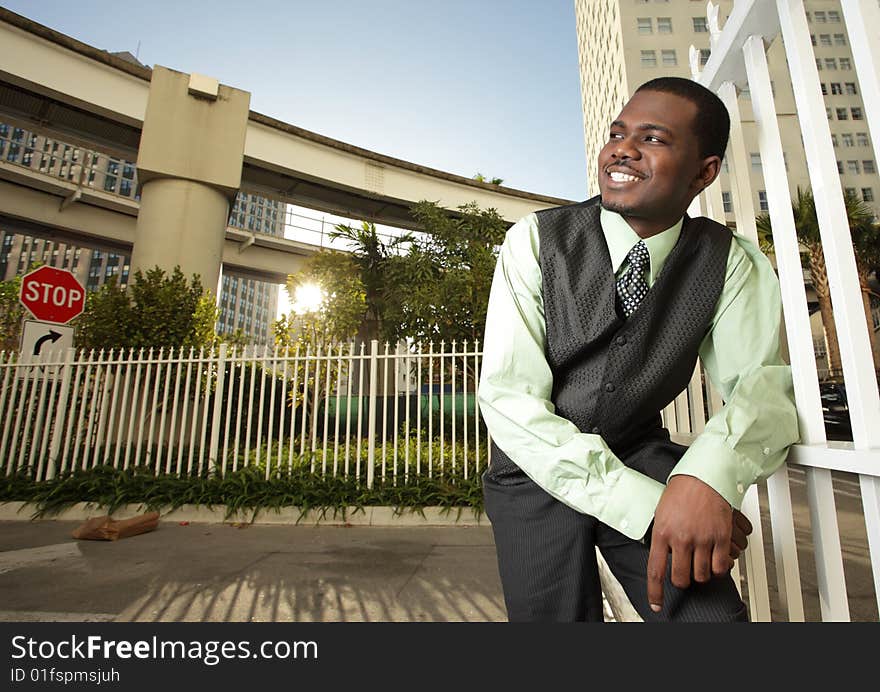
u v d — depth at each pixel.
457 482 4.32
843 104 33.12
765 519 3.61
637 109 0.81
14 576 2.72
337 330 8.75
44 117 10.21
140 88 10.37
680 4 32.50
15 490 4.51
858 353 0.70
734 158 1.14
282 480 4.40
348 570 2.82
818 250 14.28
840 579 0.73
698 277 0.84
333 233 10.88
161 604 2.29
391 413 7.86
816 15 34.59
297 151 12.62
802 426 0.80
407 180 14.36
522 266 0.87
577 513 0.75
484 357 0.83
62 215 16.25
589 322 0.80
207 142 9.12
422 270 8.96
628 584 0.75
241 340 7.54
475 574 2.74
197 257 8.77
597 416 0.80
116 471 4.58
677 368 0.81
